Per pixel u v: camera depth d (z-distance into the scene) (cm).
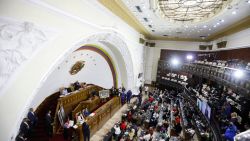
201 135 824
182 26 1301
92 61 1414
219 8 903
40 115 962
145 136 867
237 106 907
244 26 1030
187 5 940
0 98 445
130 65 1599
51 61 579
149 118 1121
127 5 940
